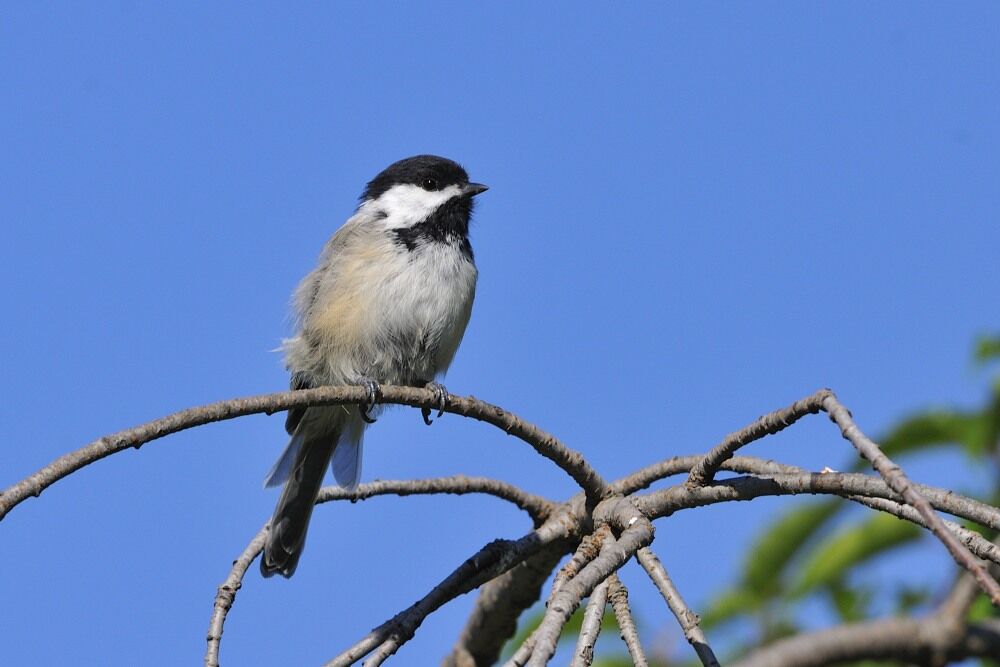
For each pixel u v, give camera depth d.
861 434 6.40
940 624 8.98
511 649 10.58
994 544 6.72
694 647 7.00
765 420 7.43
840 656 8.84
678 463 8.85
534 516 9.91
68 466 6.74
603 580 6.82
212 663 7.81
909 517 7.03
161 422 7.24
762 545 9.98
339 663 7.68
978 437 9.78
